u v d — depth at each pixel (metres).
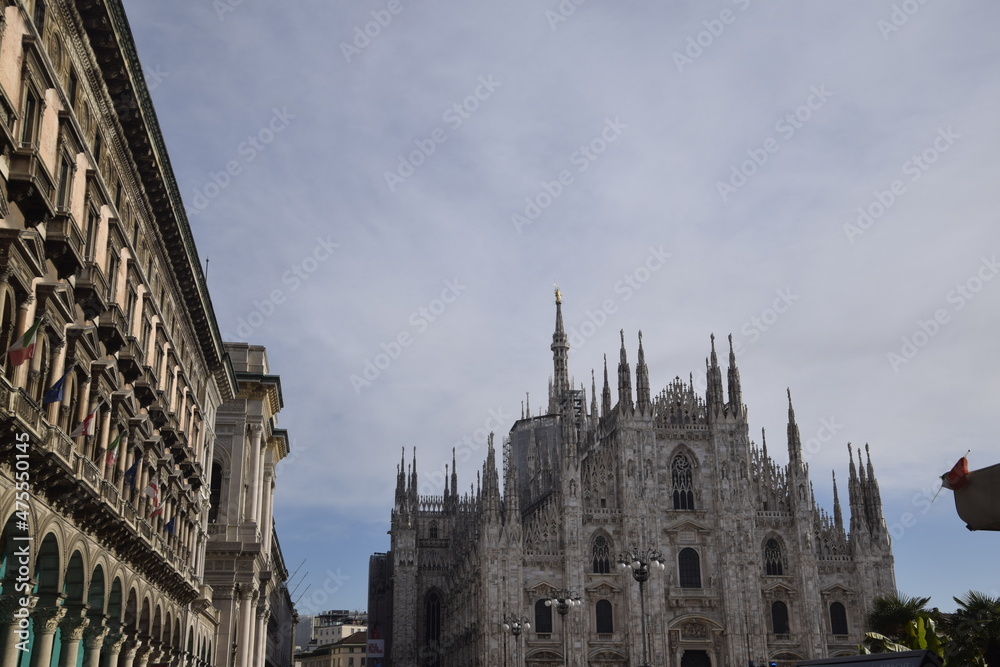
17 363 30.02
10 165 29.94
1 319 30.16
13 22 29.94
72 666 39.69
